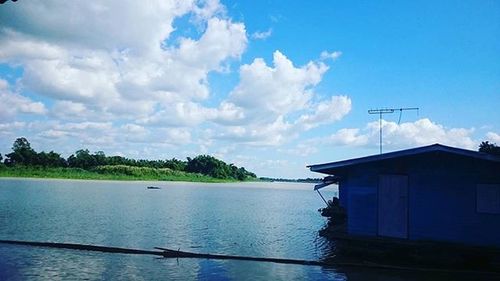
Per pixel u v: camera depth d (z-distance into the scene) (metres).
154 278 15.00
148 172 141.12
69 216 32.44
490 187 16.89
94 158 137.25
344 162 19.19
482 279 15.18
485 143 36.72
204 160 171.12
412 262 17.52
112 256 18.33
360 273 16.06
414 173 18.28
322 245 23.11
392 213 18.61
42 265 16.38
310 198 76.38
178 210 41.44
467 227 17.17
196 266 16.94
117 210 38.50
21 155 122.69
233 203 55.31
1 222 28.20
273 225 31.98
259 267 16.98
